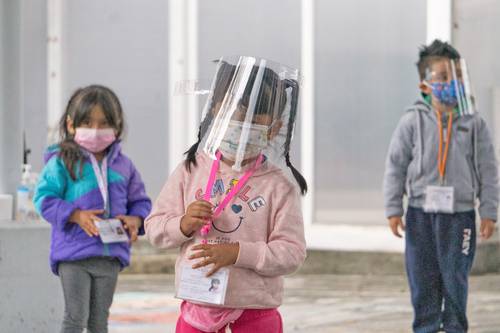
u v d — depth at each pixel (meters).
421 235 9.59
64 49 16.53
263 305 5.85
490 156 9.64
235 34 15.70
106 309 8.42
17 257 9.66
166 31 16.09
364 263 14.80
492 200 9.62
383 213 14.74
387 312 12.20
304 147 15.16
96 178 8.34
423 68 9.79
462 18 14.03
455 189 9.54
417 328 9.66
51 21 16.50
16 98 10.23
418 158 9.62
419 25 14.44
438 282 9.60
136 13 16.23
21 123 10.27
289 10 15.30
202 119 6.11
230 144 5.89
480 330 10.88
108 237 8.17
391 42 14.66
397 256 14.59
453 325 9.51
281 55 15.36
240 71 5.91
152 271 15.44
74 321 8.20
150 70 16.20
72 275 8.20
